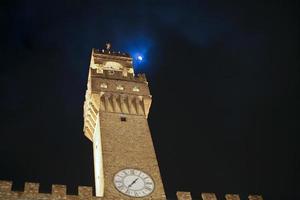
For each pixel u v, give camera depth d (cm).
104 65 7338
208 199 4791
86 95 6694
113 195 4600
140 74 6831
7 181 4391
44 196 4366
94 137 6212
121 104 6103
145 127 5756
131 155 5188
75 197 4444
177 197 4738
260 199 4897
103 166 4956
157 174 4984
